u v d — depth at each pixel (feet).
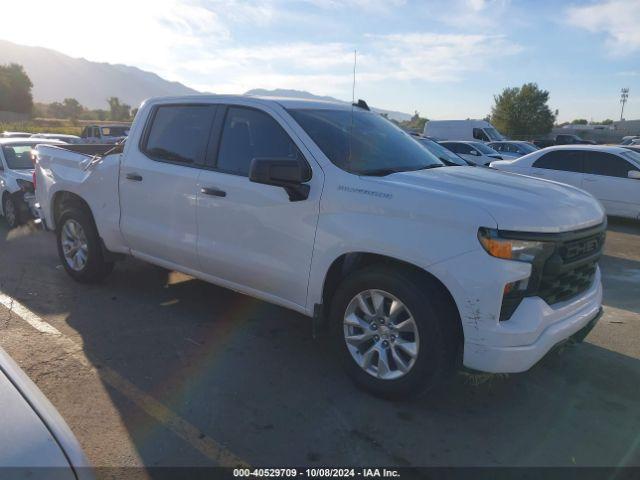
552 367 13.71
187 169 14.87
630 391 12.57
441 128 91.76
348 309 11.98
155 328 15.43
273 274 13.10
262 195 13.03
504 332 10.05
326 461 9.66
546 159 38.37
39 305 17.02
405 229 10.83
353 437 10.39
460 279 10.17
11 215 30.09
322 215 12.03
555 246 10.50
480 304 10.07
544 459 9.91
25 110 288.71
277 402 11.57
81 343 14.26
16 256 23.41
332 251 11.85
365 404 11.58
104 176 17.15
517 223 10.08
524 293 10.29
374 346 11.68
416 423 10.93
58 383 12.09
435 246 10.44
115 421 10.68
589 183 36.47
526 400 12.02
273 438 10.28
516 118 204.64
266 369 13.09
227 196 13.74
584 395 12.32
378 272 11.28
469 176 12.84
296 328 15.72
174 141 15.56
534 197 11.23
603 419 11.32
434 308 10.64
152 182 15.66
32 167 31.63
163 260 16.12
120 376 12.51
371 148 13.55
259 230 13.19
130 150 16.56
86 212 18.28
